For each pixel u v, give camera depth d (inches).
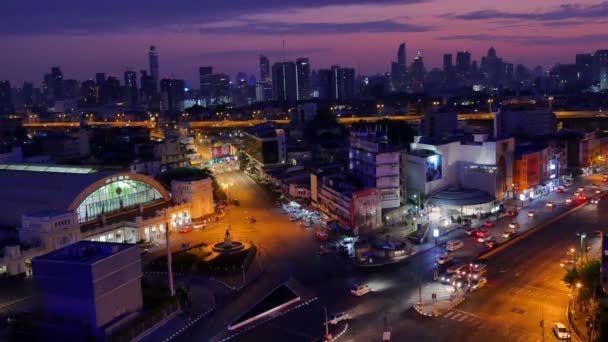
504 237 6289.4
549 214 7175.2
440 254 5812.0
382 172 7111.2
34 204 6574.8
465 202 7165.4
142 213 6884.8
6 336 4158.5
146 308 4534.9
